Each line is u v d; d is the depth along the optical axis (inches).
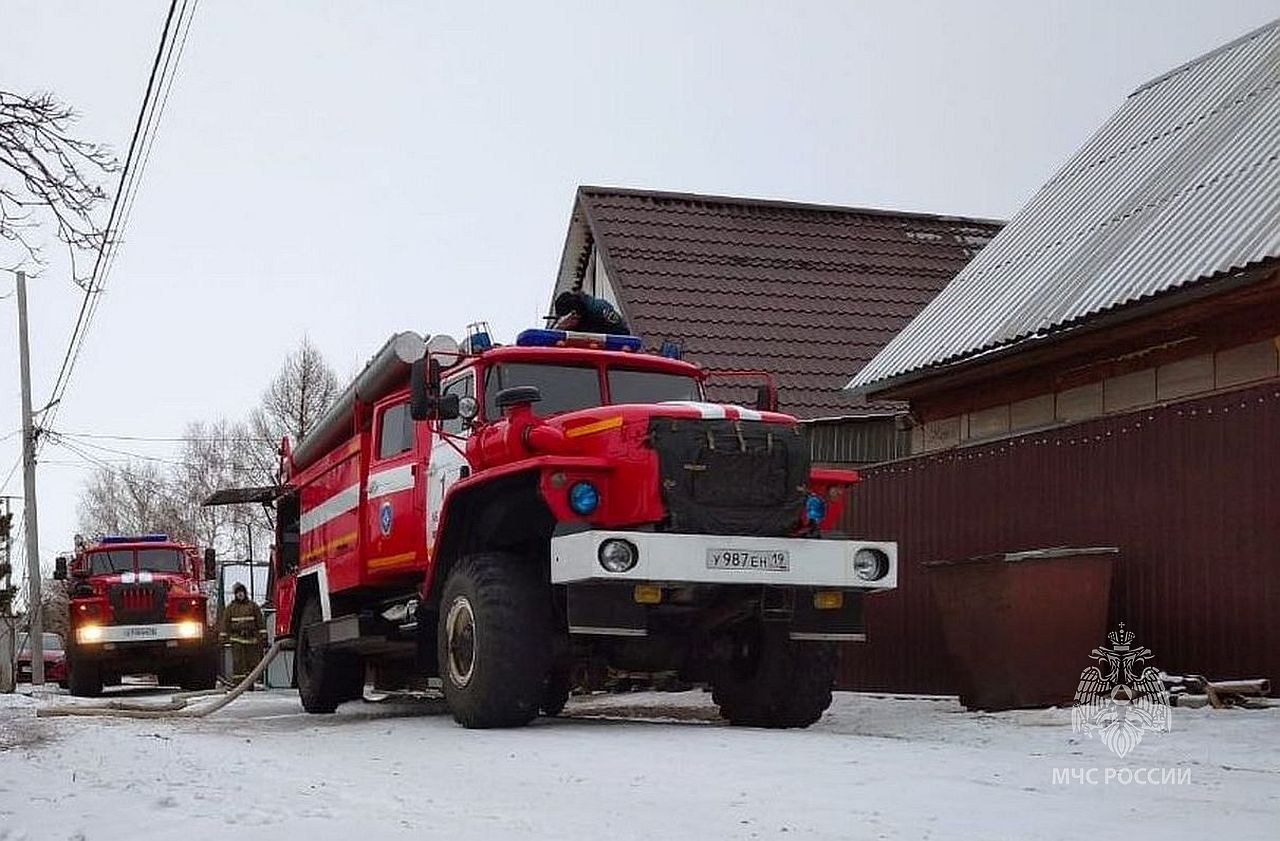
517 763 312.2
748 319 859.4
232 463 2278.5
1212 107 602.5
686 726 399.5
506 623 382.9
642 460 374.9
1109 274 494.9
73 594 1011.3
